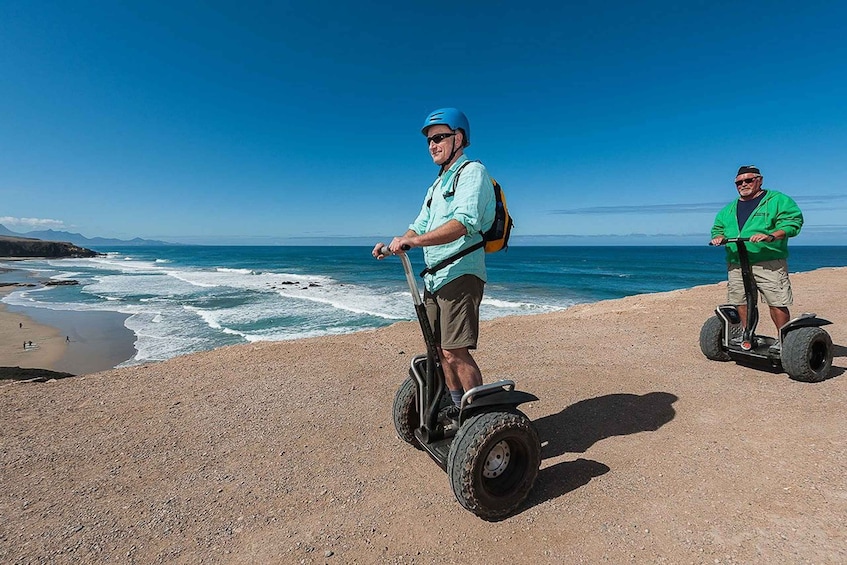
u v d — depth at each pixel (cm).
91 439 335
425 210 281
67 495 262
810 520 217
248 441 331
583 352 552
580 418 359
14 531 229
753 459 279
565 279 4100
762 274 441
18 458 305
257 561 206
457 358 256
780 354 423
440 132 252
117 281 3881
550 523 228
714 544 205
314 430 349
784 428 320
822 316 698
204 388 445
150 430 350
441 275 244
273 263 7262
